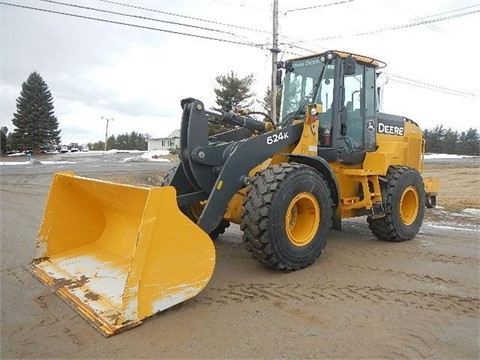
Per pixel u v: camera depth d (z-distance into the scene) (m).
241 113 4.96
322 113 5.16
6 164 26.34
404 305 3.32
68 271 3.75
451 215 7.91
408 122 6.59
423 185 6.01
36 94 52.34
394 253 4.95
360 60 5.34
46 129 53.09
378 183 5.42
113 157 39.28
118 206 3.85
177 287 3.10
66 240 4.16
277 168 4.00
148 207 2.93
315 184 4.20
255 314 3.11
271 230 3.82
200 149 4.05
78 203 4.21
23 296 3.41
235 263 4.41
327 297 3.46
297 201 4.07
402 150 6.08
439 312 3.20
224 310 3.17
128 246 3.84
